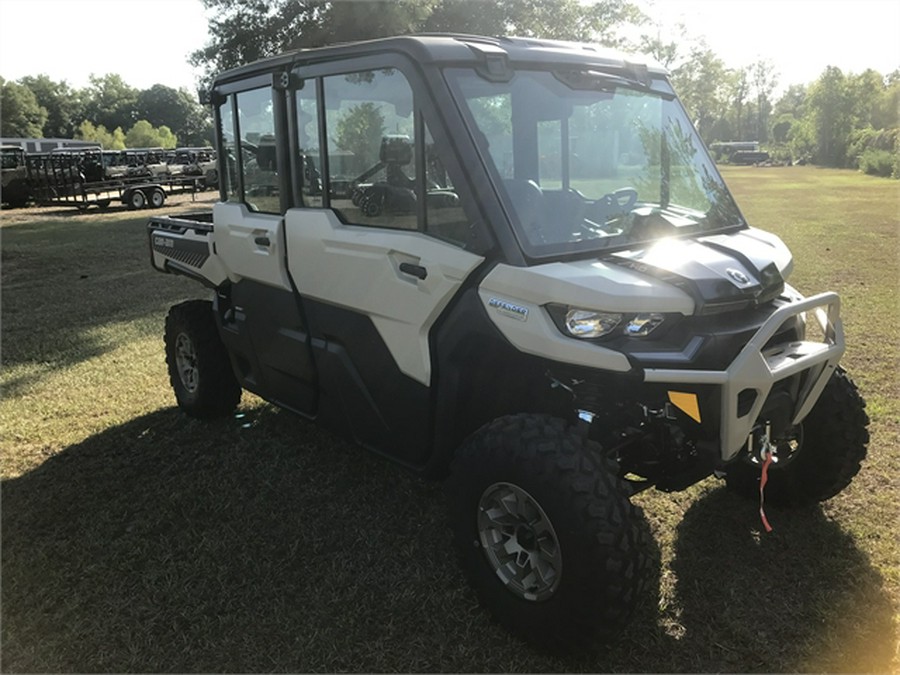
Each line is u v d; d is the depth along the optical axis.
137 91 118.19
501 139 2.78
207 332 4.71
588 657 2.62
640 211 3.03
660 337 2.47
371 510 3.70
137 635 2.83
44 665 2.69
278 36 19.44
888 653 2.60
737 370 2.42
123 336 7.21
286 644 2.75
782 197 22.25
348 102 3.10
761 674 2.53
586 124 3.03
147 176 26.06
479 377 2.86
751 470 3.55
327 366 3.49
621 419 2.74
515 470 2.52
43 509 3.82
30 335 7.30
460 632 2.79
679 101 3.51
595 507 2.37
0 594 3.10
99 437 4.74
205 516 3.70
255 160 3.77
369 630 2.81
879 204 19.28
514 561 2.72
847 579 3.01
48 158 24.48
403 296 2.93
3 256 13.05
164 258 4.95
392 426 3.23
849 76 59.12
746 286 2.58
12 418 5.09
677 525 3.46
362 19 15.92
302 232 3.41
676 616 2.82
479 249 2.64
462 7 17.75
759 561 3.15
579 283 2.44
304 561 3.27
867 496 3.65
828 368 2.85
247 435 4.67
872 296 7.75
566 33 19.62
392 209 2.98
